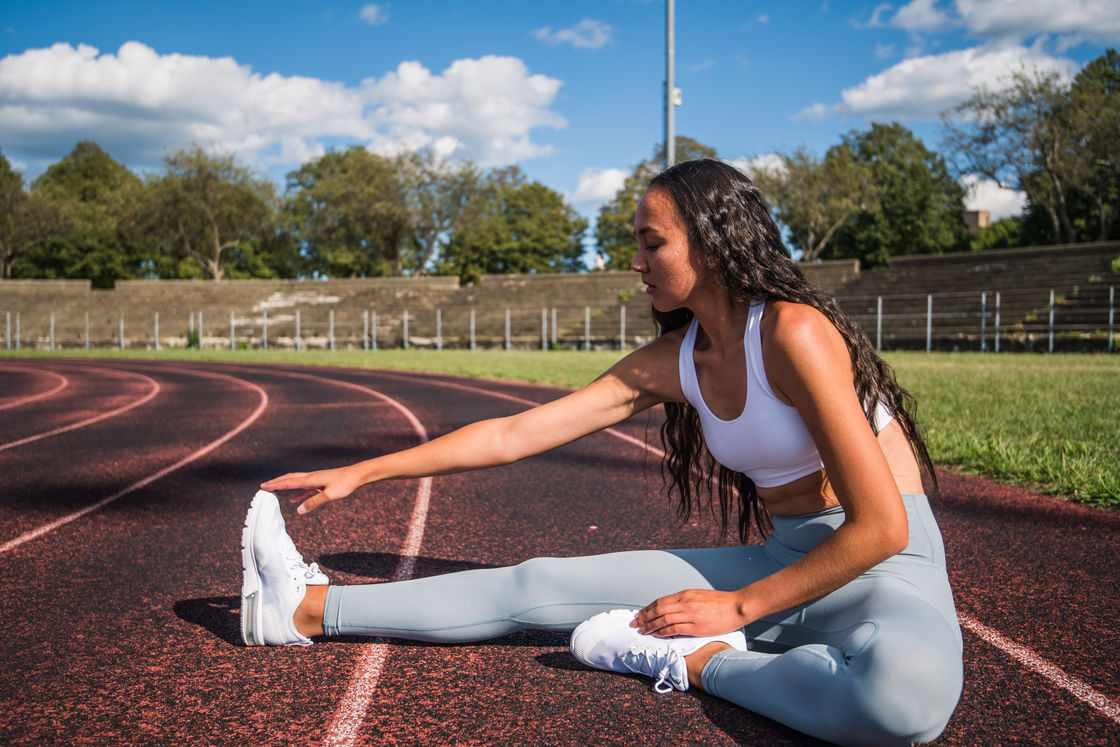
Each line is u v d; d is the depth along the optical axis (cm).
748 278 163
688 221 166
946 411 720
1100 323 2297
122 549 352
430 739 173
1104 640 229
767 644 189
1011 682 201
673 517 400
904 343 2592
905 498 175
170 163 5200
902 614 148
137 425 854
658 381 197
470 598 208
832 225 4834
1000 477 479
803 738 168
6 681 209
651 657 186
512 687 199
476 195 5347
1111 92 3703
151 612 265
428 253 5538
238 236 5488
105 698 197
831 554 157
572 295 3688
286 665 216
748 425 173
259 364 2286
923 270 3092
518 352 2861
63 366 2247
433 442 207
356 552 339
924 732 141
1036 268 2791
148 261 6350
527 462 576
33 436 766
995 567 305
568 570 200
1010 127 3634
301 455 637
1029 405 764
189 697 197
